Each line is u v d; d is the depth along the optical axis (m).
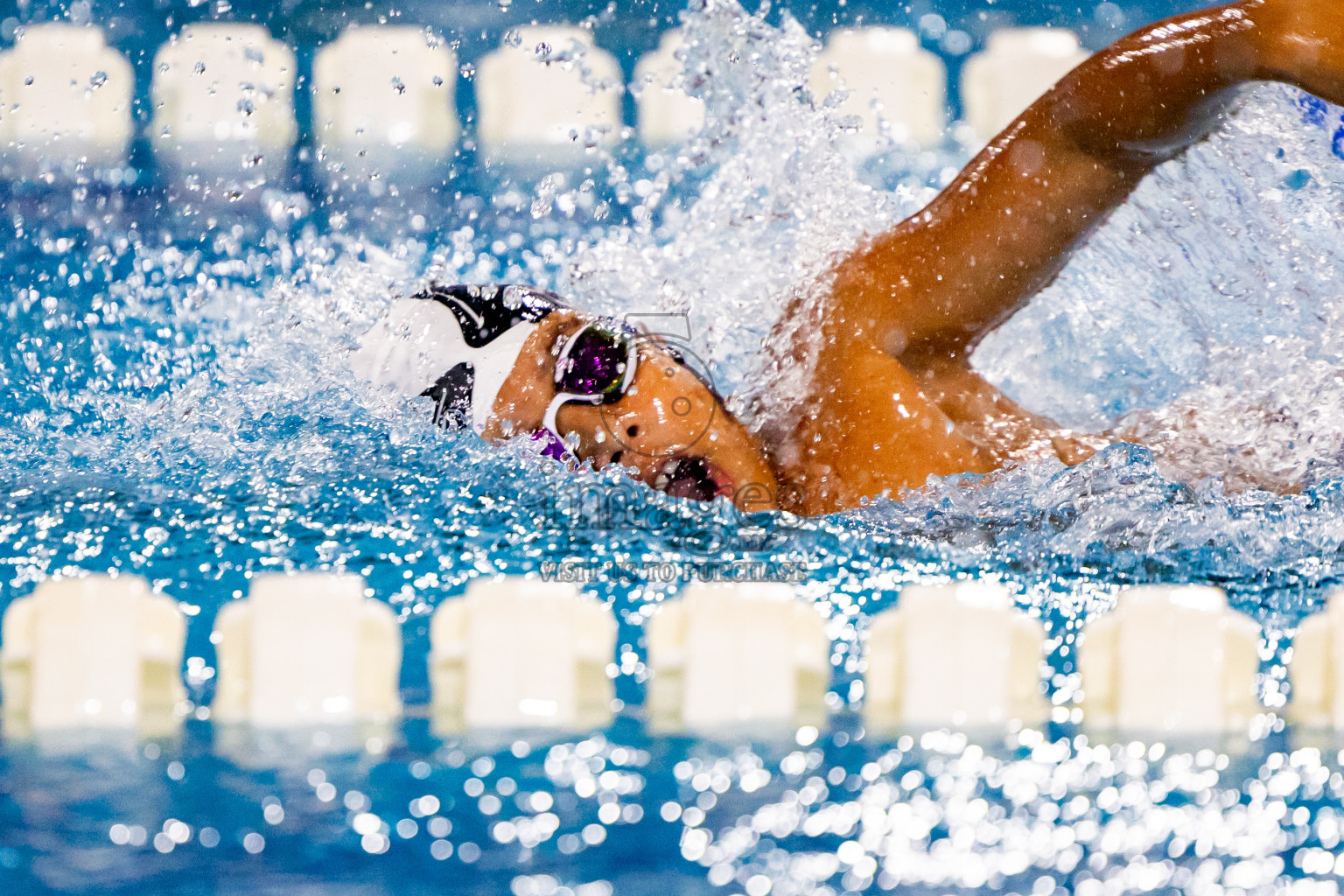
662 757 4.12
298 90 22.41
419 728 4.41
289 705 4.50
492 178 19.80
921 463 6.71
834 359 6.89
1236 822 3.58
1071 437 7.18
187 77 21.73
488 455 7.06
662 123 22.22
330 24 23.58
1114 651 4.61
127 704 4.49
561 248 16.20
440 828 3.52
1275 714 4.70
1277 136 7.08
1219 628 4.54
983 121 22.66
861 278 7.02
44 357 11.00
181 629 4.64
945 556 6.60
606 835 3.47
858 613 5.91
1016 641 4.66
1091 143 6.57
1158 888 3.14
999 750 4.22
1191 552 6.48
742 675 4.58
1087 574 6.38
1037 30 24.39
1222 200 7.25
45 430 8.39
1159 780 3.92
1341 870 3.24
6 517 6.90
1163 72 6.38
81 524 6.83
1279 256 7.30
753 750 4.21
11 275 14.73
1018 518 6.64
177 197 18.39
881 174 19.88
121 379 10.04
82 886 3.16
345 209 18.06
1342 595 4.66
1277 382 7.13
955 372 7.24
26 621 4.53
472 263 15.60
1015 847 3.40
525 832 3.50
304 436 7.56
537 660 4.51
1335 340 7.13
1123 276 7.64
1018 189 6.68
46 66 21.27
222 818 3.59
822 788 3.84
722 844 3.41
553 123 22.31
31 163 19.80
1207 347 7.54
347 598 4.57
